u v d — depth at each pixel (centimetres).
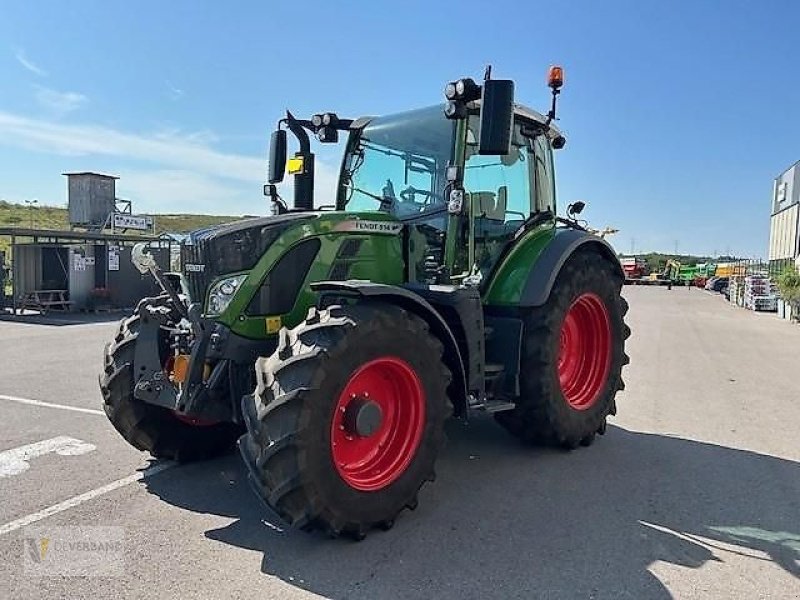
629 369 909
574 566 312
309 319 335
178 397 361
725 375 867
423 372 356
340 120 522
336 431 329
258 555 317
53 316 1584
